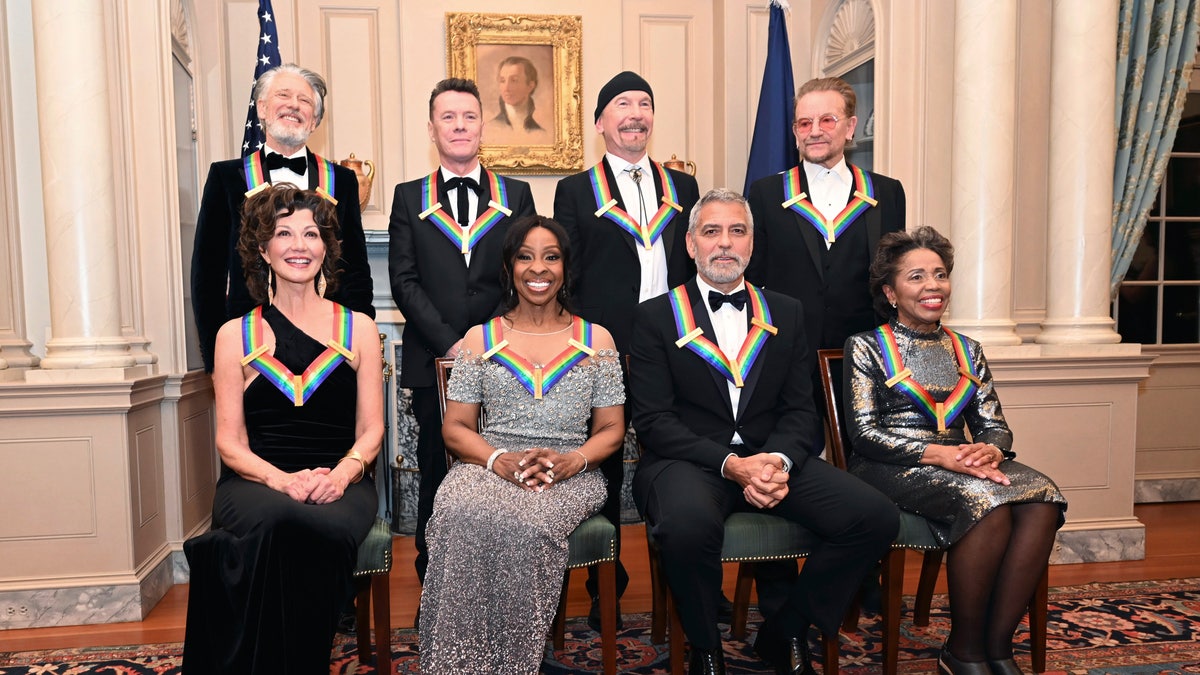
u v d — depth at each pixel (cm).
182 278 368
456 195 302
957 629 242
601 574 240
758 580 292
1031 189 404
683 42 493
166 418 354
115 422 312
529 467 235
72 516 310
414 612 315
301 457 243
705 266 260
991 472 245
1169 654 269
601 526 240
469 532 221
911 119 399
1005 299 376
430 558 231
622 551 401
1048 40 400
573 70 473
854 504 235
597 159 485
